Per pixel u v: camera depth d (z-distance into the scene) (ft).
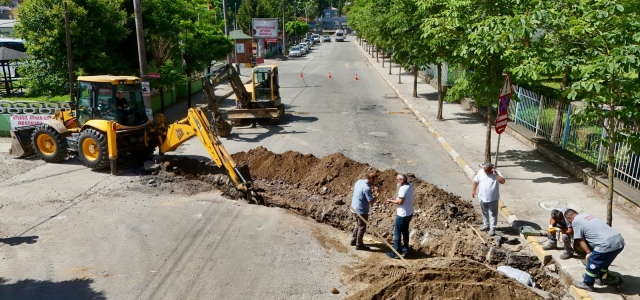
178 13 69.67
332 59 189.26
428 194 32.55
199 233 29.58
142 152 46.42
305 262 25.95
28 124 57.06
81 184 39.01
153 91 73.05
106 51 61.00
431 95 90.68
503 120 34.58
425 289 20.85
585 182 36.94
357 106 80.38
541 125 49.49
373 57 189.98
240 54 162.71
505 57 34.63
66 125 46.57
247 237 29.12
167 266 25.26
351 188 35.96
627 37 21.83
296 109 77.46
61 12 55.16
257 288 23.08
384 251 27.63
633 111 22.12
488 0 36.47
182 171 42.14
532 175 39.22
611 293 21.33
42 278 23.97
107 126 40.45
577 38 24.70
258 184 38.24
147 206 34.22
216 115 54.80
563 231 24.56
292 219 32.24
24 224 30.66
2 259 25.94
